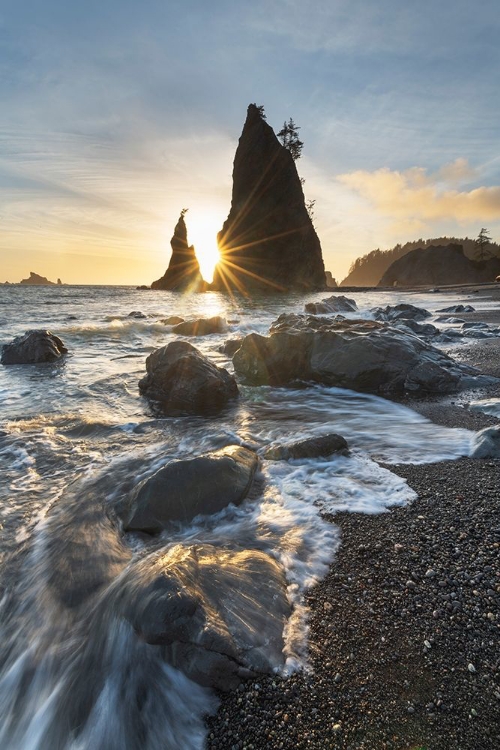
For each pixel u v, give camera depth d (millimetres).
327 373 9875
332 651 2682
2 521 4344
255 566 3318
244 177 80250
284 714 2346
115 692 2564
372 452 5781
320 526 4020
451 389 8953
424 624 2854
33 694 2629
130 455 6055
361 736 2215
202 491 4336
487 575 3234
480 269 122562
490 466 5148
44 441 6625
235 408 8492
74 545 3889
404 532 3865
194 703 2459
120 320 23906
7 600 3270
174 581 2867
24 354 13000
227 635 2633
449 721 2256
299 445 5621
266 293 71750
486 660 2574
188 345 9719
